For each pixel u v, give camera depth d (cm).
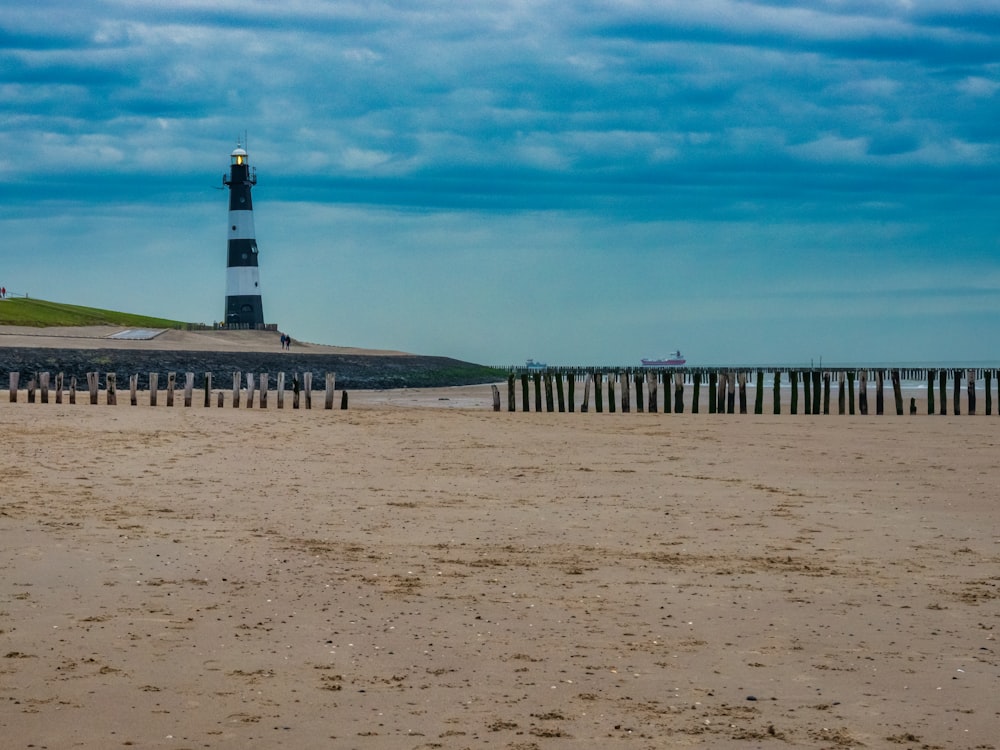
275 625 1066
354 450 2705
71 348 7500
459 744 764
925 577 1317
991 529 1655
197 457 2452
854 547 1509
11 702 827
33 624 1045
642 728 799
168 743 755
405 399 6688
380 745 760
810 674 928
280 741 764
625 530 1630
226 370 7944
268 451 2625
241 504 1811
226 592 1195
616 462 2525
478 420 3872
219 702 840
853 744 771
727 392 4662
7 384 6619
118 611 1102
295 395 4450
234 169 11556
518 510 1808
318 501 1862
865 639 1038
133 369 7369
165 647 981
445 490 2028
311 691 870
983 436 3334
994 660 969
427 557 1411
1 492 1853
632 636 1044
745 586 1262
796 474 2325
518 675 920
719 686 895
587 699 860
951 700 862
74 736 763
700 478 2245
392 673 920
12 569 1275
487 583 1265
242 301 11675
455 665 945
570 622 1093
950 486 2141
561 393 4675
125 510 1716
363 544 1491
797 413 4716
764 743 773
